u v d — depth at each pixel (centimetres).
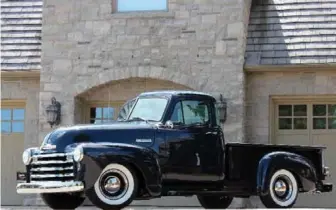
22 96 1998
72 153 1107
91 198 1088
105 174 1103
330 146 1873
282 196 1293
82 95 1927
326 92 1866
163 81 1891
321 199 1855
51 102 1916
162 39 1881
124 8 1922
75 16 1930
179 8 1878
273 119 1900
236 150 1280
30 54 1992
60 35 1933
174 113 1223
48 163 1131
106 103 1936
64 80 1922
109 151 1098
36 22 2058
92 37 1917
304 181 1306
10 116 2020
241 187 1282
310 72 1877
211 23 1861
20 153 2002
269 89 1891
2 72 1970
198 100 1251
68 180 1112
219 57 1852
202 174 1235
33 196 1955
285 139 1897
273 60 1864
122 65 1897
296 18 1941
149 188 1126
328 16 1933
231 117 1831
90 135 1161
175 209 1614
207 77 1852
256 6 1986
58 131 1164
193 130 1231
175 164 1207
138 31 1894
